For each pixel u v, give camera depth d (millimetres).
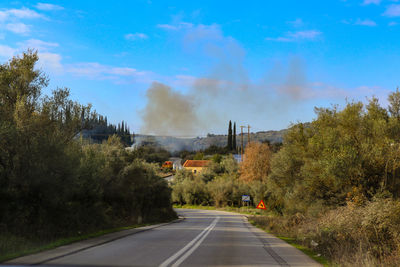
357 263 10094
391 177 20578
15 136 15570
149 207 37375
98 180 22859
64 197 17359
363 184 20672
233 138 150250
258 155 80438
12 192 15445
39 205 16422
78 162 18484
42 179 15719
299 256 12531
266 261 10992
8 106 17344
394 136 21297
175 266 9406
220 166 112062
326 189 23453
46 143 16281
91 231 19578
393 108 23484
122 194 29766
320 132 24859
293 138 28156
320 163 21344
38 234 15508
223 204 81375
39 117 17281
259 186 67375
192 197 90250
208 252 12703
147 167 37062
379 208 14539
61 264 8961
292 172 28719
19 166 16016
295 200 28312
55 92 18766
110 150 30969
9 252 11125
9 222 15273
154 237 18031
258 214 60000
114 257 10555
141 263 9680
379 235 14016
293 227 24547
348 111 22938
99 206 23000
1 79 17312
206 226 30469
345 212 16766
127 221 30094
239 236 20797
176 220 42031
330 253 12281
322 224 17328
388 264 10969
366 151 20703
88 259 9992
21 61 18531
